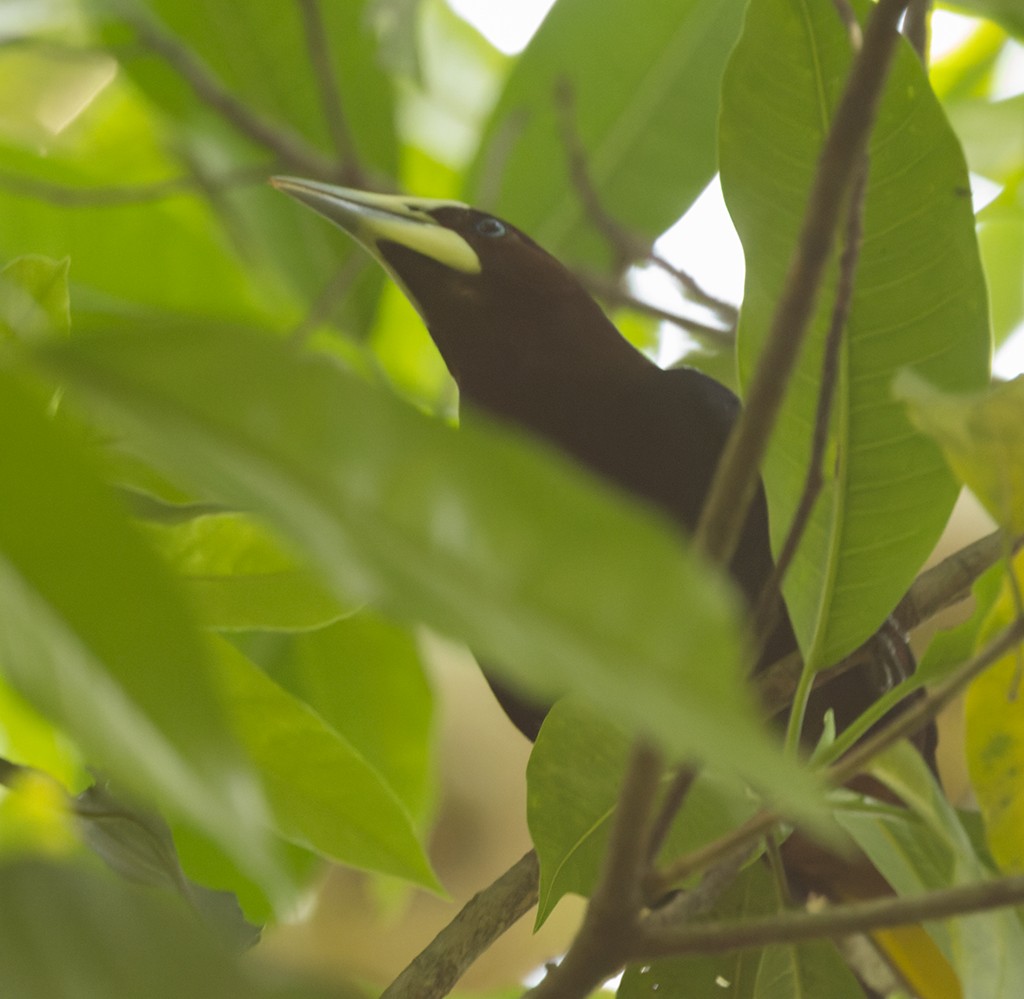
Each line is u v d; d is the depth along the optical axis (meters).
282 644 5.85
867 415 3.68
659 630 1.23
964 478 2.61
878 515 3.64
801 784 1.29
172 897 3.45
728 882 3.92
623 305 7.68
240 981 1.39
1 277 3.23
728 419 6.03
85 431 2.48
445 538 1.31
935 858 3.56
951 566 5.10
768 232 3.70
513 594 1.28
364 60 8.12
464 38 9.90
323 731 3.86
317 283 7.86
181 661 1.44
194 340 1.34
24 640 1.54
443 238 6.32
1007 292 8.43
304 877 5.04
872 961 4.89
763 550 5.80
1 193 7.58
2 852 1.56
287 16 8.07
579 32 7.80
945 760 7.69
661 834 2.92
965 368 3.76
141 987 1.39
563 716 3.69
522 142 7.94
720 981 4.43
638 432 6.10
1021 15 2.95
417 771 5.87
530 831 3.80
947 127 3.76
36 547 1.43
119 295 7.82
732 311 7.52
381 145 8.26
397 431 1.34
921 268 3.75
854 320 3.74
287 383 1.35
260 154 8.16
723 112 3.75
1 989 1.37
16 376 1.36
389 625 5.69
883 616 3.62
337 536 1.33
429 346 8.58
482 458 1.31
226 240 7.89
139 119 9.49
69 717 1.51
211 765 1.42
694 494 6.05
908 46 3.75
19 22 8.11
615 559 1.25
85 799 3.53
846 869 5.42
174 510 3.48
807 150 3.73
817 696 5.71
